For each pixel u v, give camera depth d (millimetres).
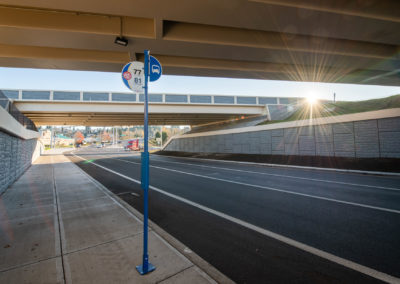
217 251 3672
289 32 8797
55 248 3590
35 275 2834
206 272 3012
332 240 4055
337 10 7176
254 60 11195
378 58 11398
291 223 4969
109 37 8234
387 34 9000
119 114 28578
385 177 11727
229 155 27891
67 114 27516
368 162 14469
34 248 3592
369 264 3217
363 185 9516
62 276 2818
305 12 7363
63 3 6543
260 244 3928
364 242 3945
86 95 25266
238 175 13102
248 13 7320
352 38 9320
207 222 5082
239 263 3281
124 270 2947
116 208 5996
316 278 2889
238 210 6016
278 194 7922
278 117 30969
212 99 30219
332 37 9211
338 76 14648
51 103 24516
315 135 19000
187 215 5602
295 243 3951
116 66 10656
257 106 32656
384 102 21484
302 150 20062
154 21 8008
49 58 9633
